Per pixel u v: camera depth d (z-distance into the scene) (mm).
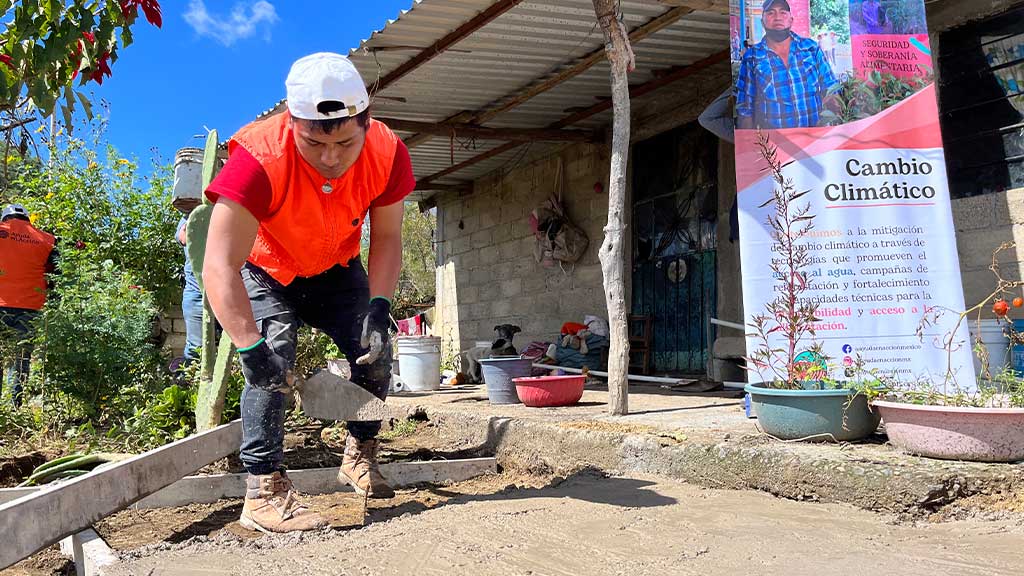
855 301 4668
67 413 5680
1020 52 5855
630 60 5289
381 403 3002
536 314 11266
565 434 4676
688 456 3941
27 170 9227
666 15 6754
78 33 4180
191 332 6125
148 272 8414
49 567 3006
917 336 4617
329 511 3535
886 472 3146
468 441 5570
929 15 6305
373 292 3318
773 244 4777
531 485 4102
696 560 2547
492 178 12359
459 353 12320
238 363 5016
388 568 2559
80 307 5855
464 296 13078
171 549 2836
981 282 5988
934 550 2580
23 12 4055
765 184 4844
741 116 4941
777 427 3811
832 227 4742
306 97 2750
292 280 3391
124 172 8938
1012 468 3082
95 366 5680
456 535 2936
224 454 3965
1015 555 2482
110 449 4848
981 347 4176
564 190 10727
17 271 6895
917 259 4707
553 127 9922
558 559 2609
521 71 8031
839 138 4832
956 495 3016
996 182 5965
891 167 4812
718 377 8117
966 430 3158
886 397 3695
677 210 9164
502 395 6586
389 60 7648
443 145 10656
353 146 2902
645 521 3080
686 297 9008
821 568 2422
